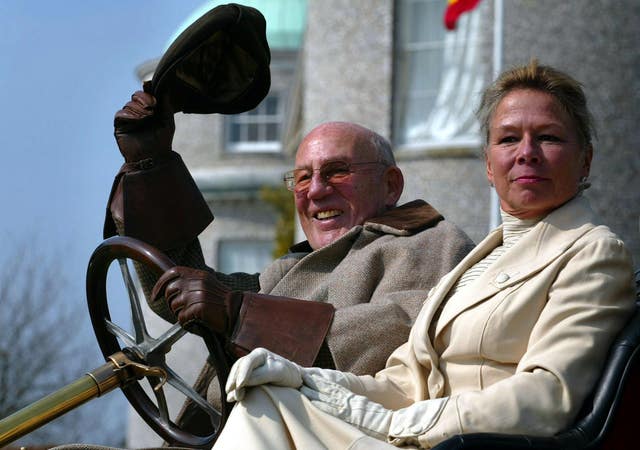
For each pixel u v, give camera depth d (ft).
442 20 88.02
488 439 18.42
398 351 22.72
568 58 83.20
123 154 26.68
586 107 22.06
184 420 25.13
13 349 131.03
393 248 26.18
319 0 90.94
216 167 149.38
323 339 23.31
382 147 28.53
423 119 88.28
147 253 23.08
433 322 22.13
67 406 22.20
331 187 28.07
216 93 26.48
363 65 89.30
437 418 19.67
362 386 21.76
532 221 21.90
